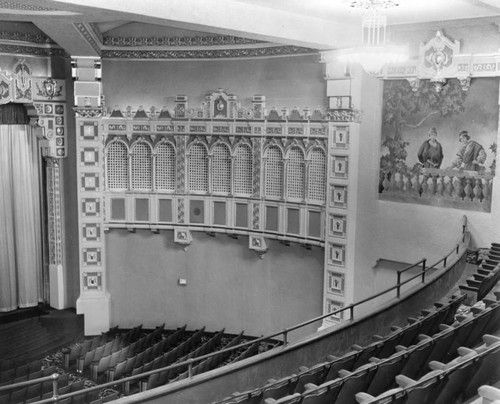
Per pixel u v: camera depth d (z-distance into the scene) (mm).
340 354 12344
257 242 19891
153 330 21484
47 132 20141
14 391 14875
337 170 17781
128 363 16938
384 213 17359
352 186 17562
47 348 19188
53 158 20469
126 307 21469
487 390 6277
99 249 20578
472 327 9180
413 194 16812
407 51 16281
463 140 15703
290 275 19609
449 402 7246
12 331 19719
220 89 20031
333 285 18141
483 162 15391
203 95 20359
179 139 20609
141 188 21047
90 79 19672
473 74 15102
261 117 19344
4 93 19125
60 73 20141
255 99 19469
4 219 20500
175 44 20250
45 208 21125
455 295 12414
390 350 10320
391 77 16578
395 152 17062
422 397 6867
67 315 20531
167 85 20609
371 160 17500
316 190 18656
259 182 19672
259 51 19281
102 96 20250
